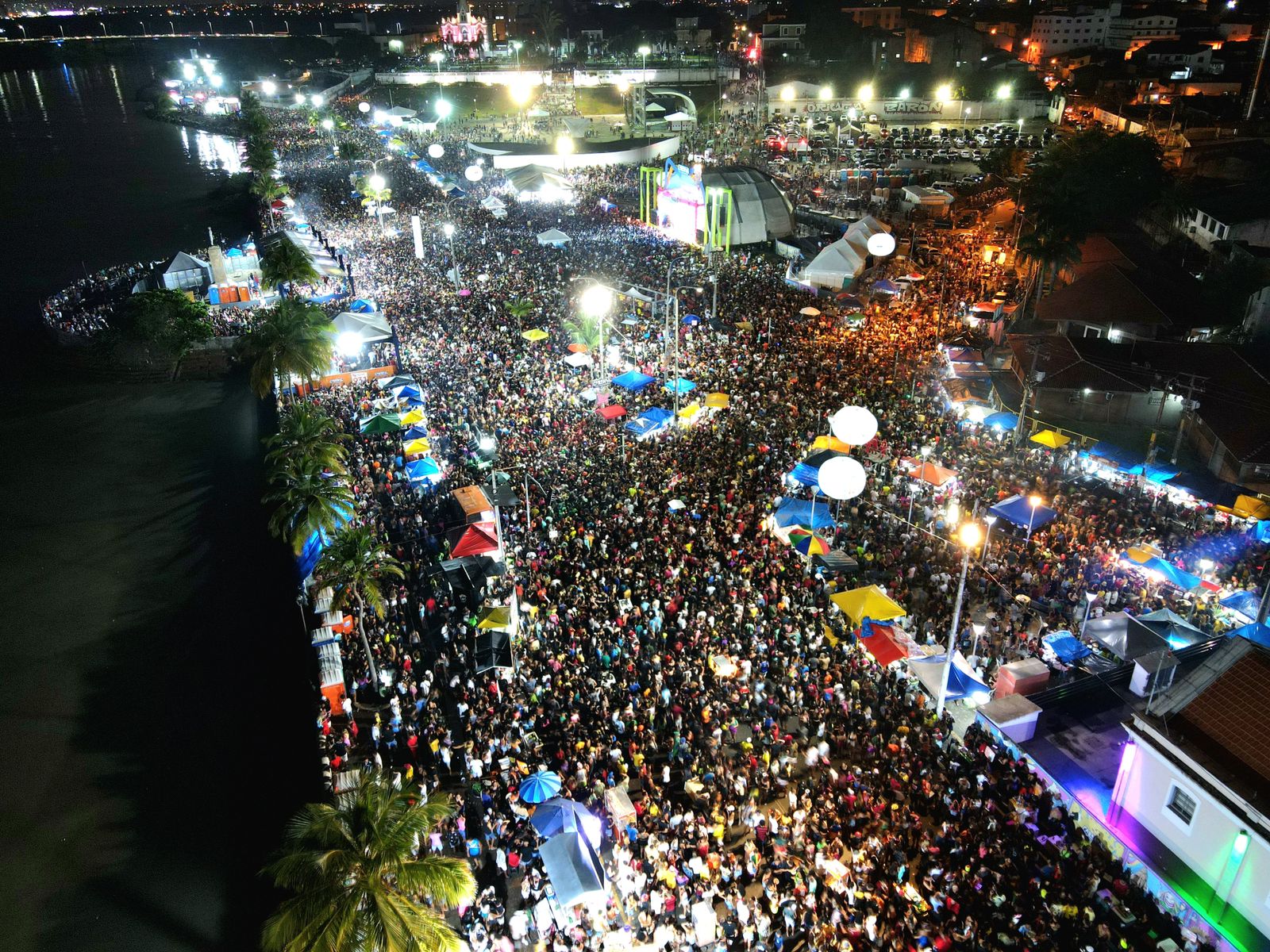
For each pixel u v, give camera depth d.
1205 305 61.16
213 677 33.34
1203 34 158.12
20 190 128.62
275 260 62.38
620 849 23.52
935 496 39.78
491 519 36.50
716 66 178.50
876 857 22.69
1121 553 35.00
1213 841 21.14
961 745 26.80
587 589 33.47
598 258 78.75
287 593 38.38
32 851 25.86
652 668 29.69
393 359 57.84
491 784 25.84
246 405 58.12
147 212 116.12
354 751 28.27
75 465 50.44
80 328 69.81
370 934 17.66
